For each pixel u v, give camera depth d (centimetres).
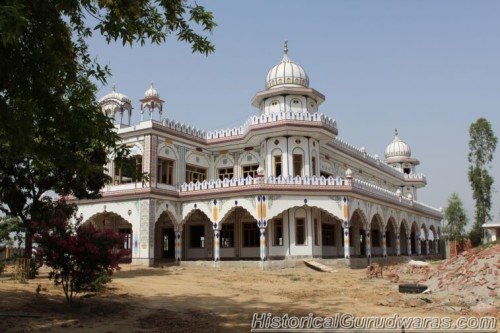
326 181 2650
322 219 2917
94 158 1673
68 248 1153
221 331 958
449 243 4906
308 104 3038
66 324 991
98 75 969
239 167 3158
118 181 2908
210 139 3216
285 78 3022
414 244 4497
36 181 1770
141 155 2794
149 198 2673
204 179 3228
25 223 1755
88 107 958
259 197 2555
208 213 2741
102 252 1200
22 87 836
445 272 1622
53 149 955
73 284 1198
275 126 2752
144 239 2659
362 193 2834
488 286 1323
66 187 1816
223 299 1415
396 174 4609
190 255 3053
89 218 2897
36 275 1792
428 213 4366
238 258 2895
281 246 2708
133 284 1702
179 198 2852
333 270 2417
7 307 1114
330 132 2848
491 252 1482
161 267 2595
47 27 830
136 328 983
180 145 3005
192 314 1152
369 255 2941
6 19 605
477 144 4609
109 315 1116
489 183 4519
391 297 1401
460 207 5150
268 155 2875
